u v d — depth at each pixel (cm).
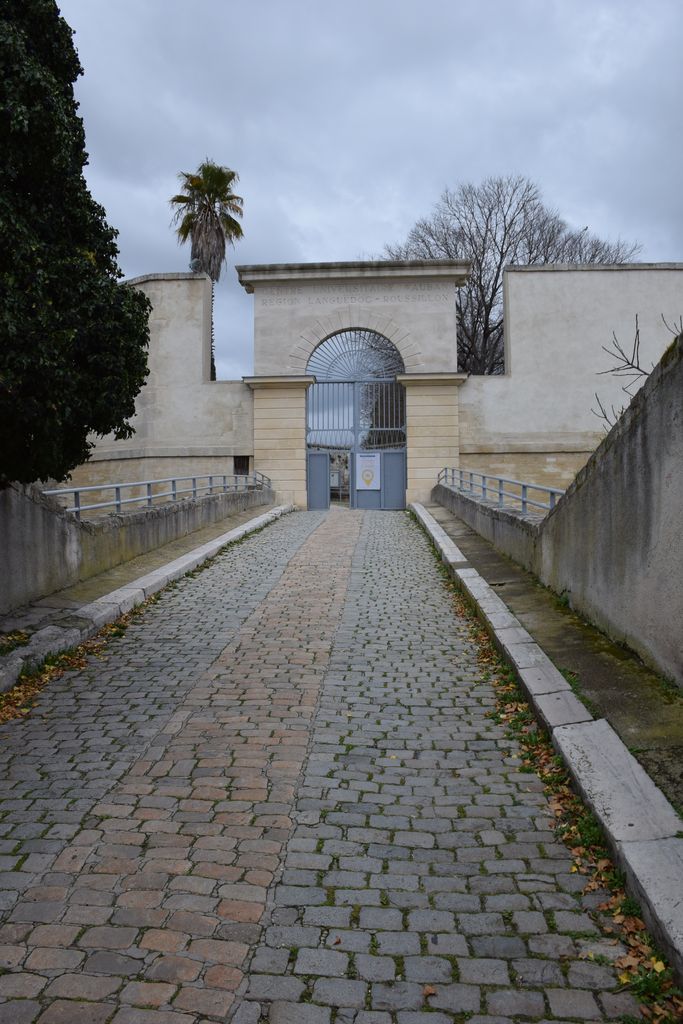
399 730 619
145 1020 301
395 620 998
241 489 2656
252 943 349
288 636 923
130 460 3253
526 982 323
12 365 657
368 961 337
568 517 894
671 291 3089
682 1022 299
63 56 764
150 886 393
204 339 3203
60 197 747
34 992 316
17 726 635
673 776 459
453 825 460
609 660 675
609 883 390
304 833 451
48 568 1056
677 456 573
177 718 649
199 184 3819
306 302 3244
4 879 400
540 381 3109
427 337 3198
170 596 1162
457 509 2162
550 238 4800
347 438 3253
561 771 521
